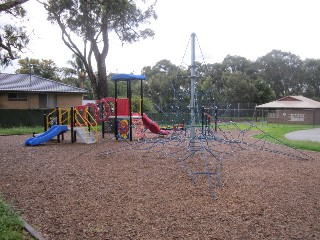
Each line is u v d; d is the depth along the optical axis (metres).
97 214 5.42
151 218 5.22
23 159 10.97
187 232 4.66
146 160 10.40
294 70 76.81
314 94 77.75
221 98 55.19
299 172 8.66
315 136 20.36
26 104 30.00
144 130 18.08
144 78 17.30
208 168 9.09
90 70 24.23
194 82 11.00
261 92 54.81
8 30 13.36
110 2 19.16
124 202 6.06
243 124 35.28
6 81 31.12
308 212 5.46
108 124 21.83
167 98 40.88
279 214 5.36
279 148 13.78
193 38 10.82
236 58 65.81
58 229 4.79
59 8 20.41
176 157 10.88
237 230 4.71
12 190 6.92
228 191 6.75
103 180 7.79
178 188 7.01
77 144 15.41
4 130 23.03
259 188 6.98
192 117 11.16
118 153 11.97
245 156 11.30
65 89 32.06
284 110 42.75
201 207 5.74
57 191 6.85
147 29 24.08
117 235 4.57
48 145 15.08
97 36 22.91
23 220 4.98
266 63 75.12
